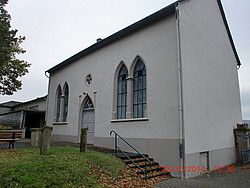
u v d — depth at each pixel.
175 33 9.19
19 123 20.69
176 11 9.16
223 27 13.98
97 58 13.63
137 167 7.91
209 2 12.41
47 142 7.29
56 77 18.05
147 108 9.77
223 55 13.31
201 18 11.18
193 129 8.82
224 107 12.23
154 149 9.09
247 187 6.78
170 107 8.80
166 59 9.37
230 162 11.71
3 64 14.58
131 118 10.71
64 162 6.36
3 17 14.47
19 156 6.78
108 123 11.77
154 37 10.14
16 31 14.54
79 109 14.34
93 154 8.13
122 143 10.62
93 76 13.70
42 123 23.27
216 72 11.95
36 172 5.25
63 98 16.78
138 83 10.90
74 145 12.13
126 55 11.52
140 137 9.79
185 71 8.96
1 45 13.75
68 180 5.26
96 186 5.39
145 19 10.34
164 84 9.24
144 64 10.56
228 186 6.88
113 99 11.84
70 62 16.30
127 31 11.43
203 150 9.28
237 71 15.42
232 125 12.91
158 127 9.12
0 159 6.21
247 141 12.56
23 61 17.17
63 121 16.39
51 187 4.74
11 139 8.95
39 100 25.94
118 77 12.17
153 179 7.36
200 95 9.84
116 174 6.68
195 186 6.77
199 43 10.55
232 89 13.87
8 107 37.03
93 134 13.09
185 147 8.12
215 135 10.59
